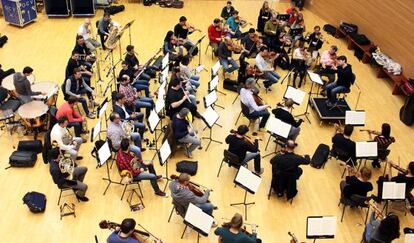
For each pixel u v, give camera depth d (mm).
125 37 14742
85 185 8102
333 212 8430
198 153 9688
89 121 10477
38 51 13555
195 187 7977
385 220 6930
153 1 17750
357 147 8688
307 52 12812
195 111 10422
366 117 11320
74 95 10078
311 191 8914
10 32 14742
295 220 8188
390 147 10289
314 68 13312
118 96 9273
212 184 8867
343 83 11047
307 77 12938
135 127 9742
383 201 8492
